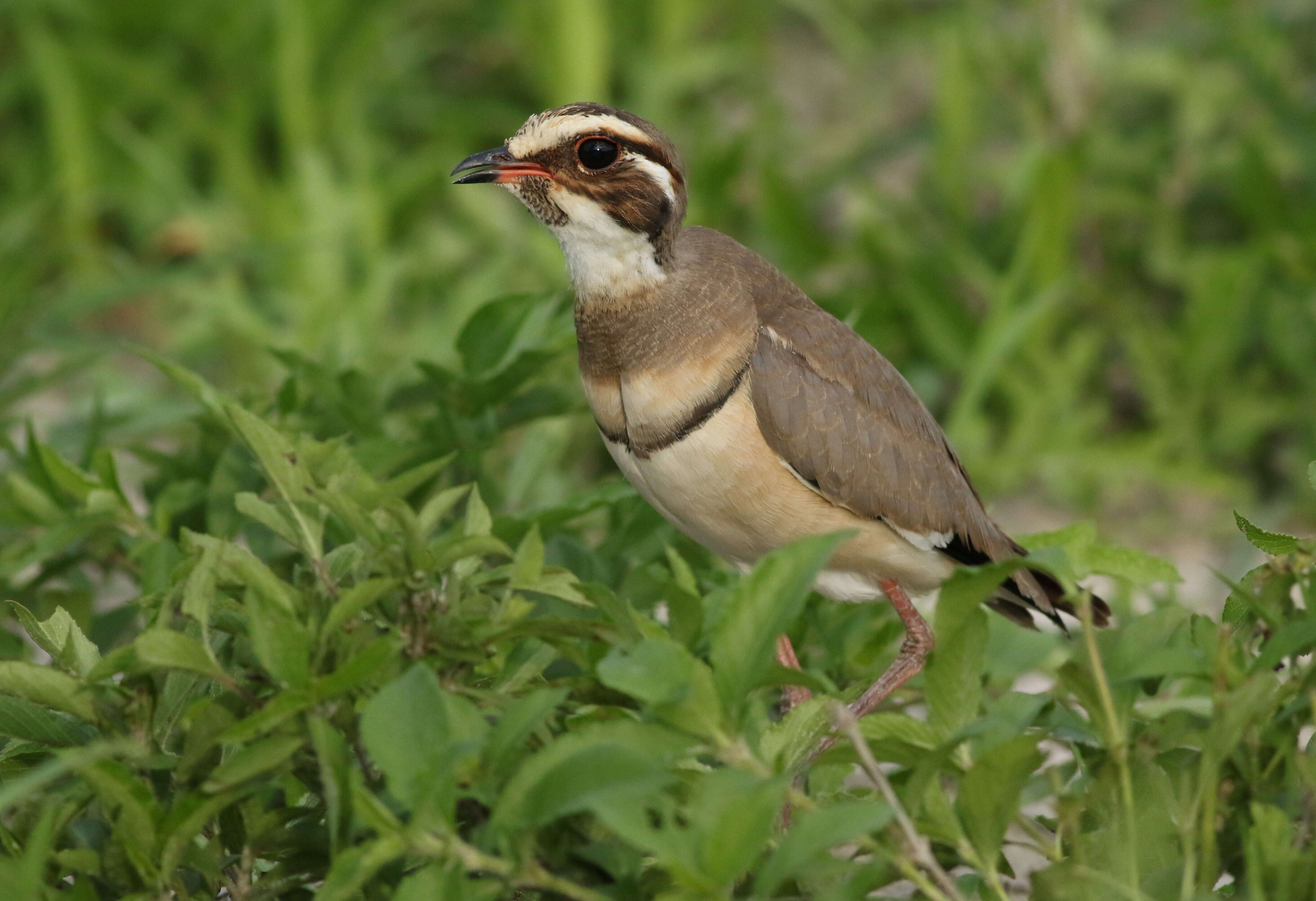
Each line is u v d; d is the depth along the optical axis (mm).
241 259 17781
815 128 22312
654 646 6691
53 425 15203
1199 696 8234
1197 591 15039
